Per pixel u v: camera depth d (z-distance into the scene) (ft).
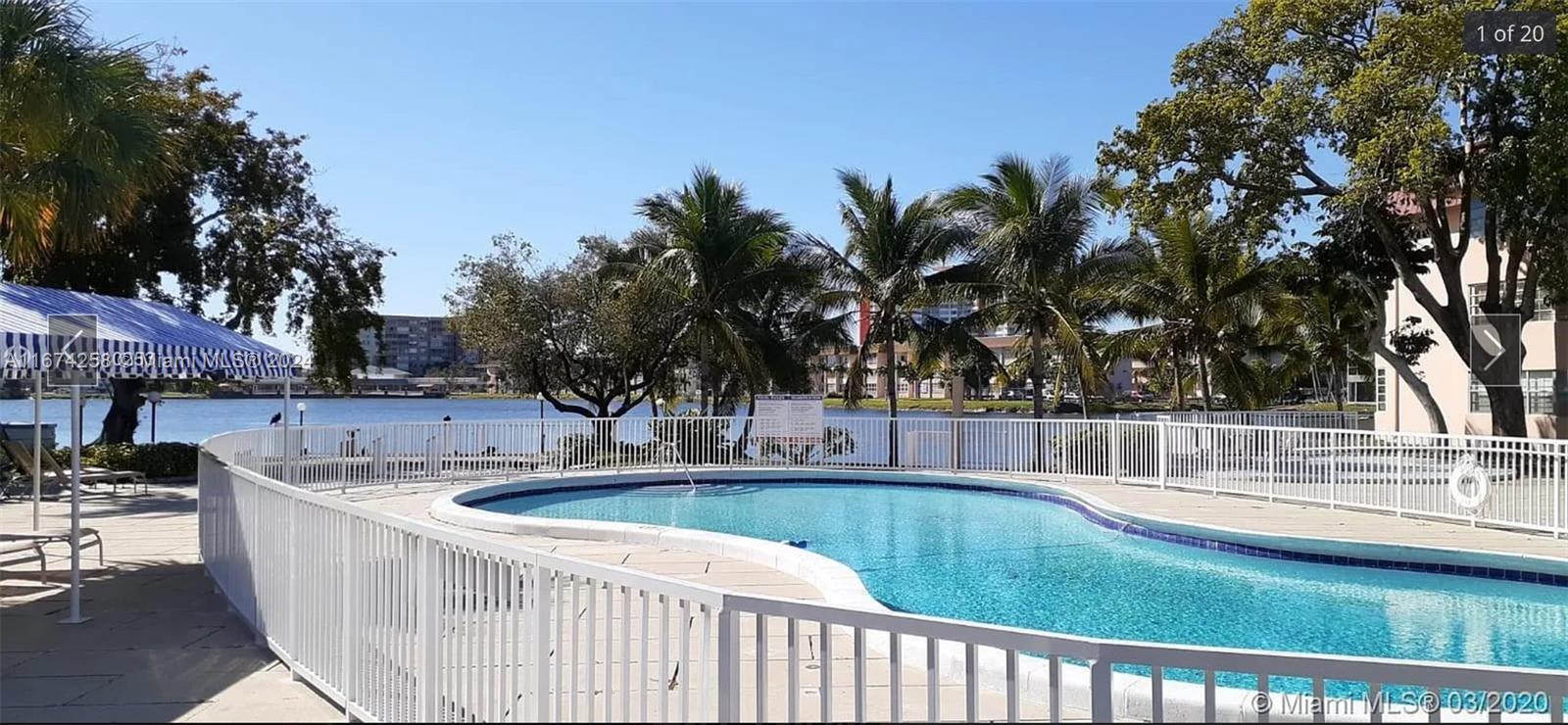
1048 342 87.92
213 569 25.80
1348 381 152.15
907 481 59.11
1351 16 62.08
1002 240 69.51
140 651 19.20
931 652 10.25
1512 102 60.23
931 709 10.24
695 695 16.08
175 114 67.26
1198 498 46.88
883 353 84.43
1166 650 9.62
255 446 43.91
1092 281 74.43
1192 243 83.51
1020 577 33.37
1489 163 60.85
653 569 29.17
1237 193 66.39
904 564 35.53
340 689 15.79
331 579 16.31
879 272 76.89
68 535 25.70
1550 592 30.09
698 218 73.15
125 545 32.53
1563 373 74.59
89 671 17.71
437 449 54.39
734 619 10.94
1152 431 52.01
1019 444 57.88
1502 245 69.62
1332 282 74.79
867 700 16.46
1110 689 9.57
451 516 39.19
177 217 68.85
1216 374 95.25
